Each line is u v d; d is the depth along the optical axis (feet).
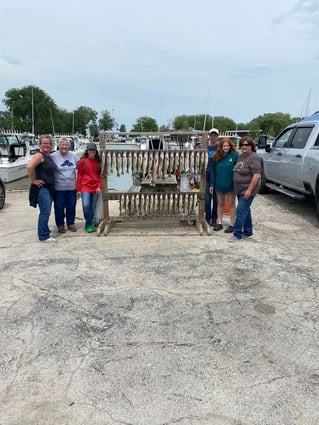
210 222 20.07
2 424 6.38
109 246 16.43
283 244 16.89
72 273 13.17
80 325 9.62
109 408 6.77
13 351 8.48
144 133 18.69
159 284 12.25
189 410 6.72
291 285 12.25
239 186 16.67
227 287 12.04
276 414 6.64
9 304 10.77
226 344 8.80
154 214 19.08
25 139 73.77
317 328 9.57
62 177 17.80
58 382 7.46
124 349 8.58
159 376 7.64
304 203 27.32
